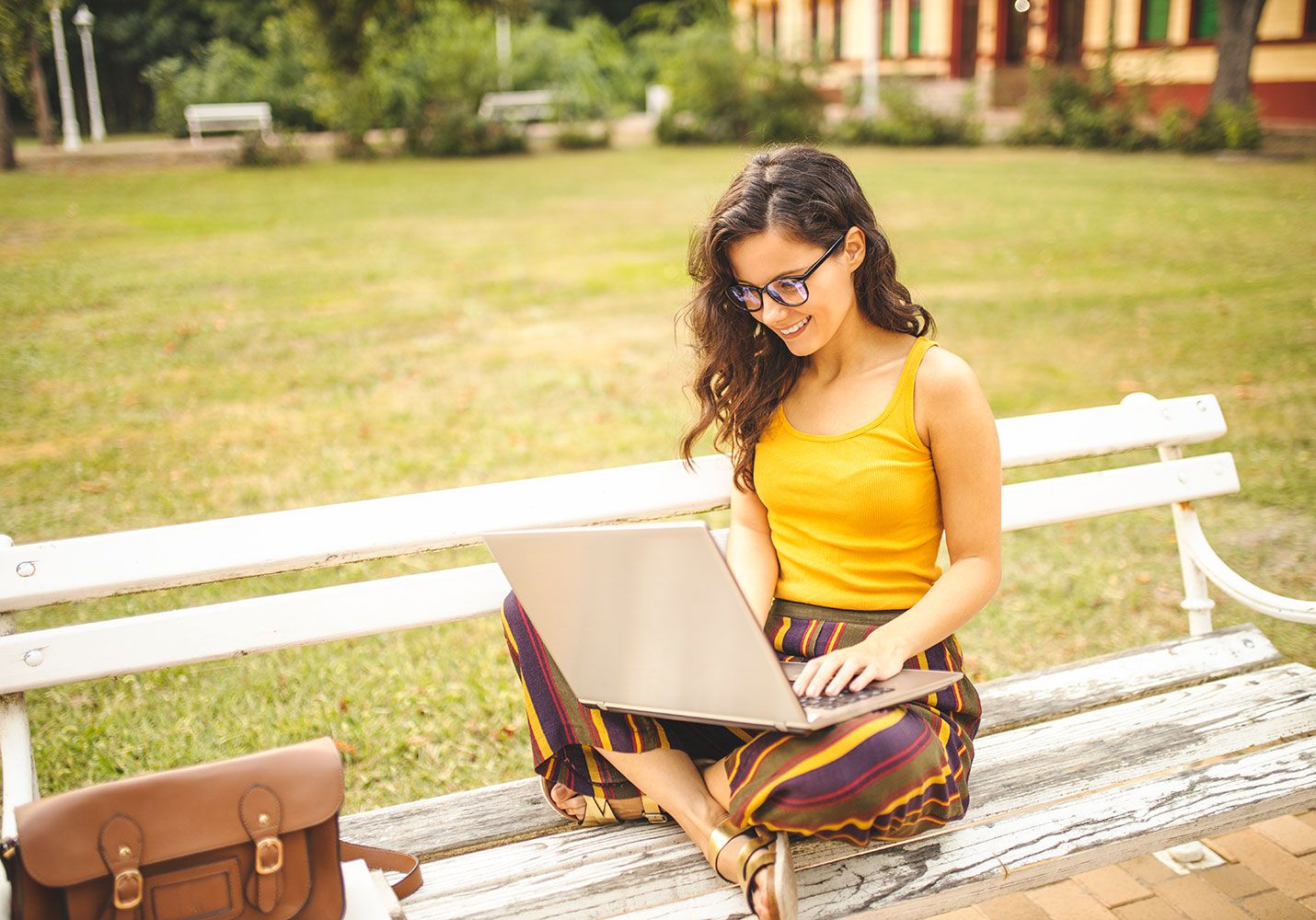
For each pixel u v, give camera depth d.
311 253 12.38
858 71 31.00
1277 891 2.77
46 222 14.48
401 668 4.01
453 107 25.00
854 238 2.08
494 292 10.44
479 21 27.05
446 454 6.06
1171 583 4.61
